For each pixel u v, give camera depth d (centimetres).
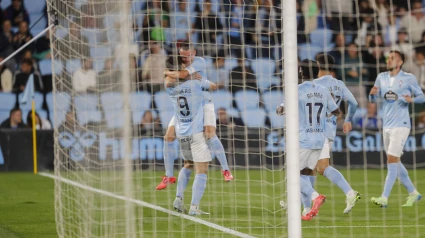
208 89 3731
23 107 6650
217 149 3834
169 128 3862
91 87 2881
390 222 3225
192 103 3484
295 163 2120
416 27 6381
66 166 3198
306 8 6378
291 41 2105
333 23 6394
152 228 3045
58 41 3084
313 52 6334
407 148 6169
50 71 6762
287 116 2122
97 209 2728
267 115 6134
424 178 5444
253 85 6178
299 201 2127
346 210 3384
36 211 3697
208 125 3809
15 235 2939
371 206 3812
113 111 2362
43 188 4847
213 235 2858
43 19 6906
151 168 5897
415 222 3225
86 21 2828
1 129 6116
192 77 3506
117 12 2241
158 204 3866
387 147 3844
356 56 6316
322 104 3278
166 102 5797
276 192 4512
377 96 3919
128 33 2130
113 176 2472
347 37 6375
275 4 6338
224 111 6106
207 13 6172
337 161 6144
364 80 6288
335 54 6341
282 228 3014
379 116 6134
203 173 3491
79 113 3036
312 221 3253
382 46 6381
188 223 3175
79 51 3023
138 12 5897
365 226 3106
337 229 3025
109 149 2520
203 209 3694
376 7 6444
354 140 6172
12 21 6894
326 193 4506
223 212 3559
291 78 2108
